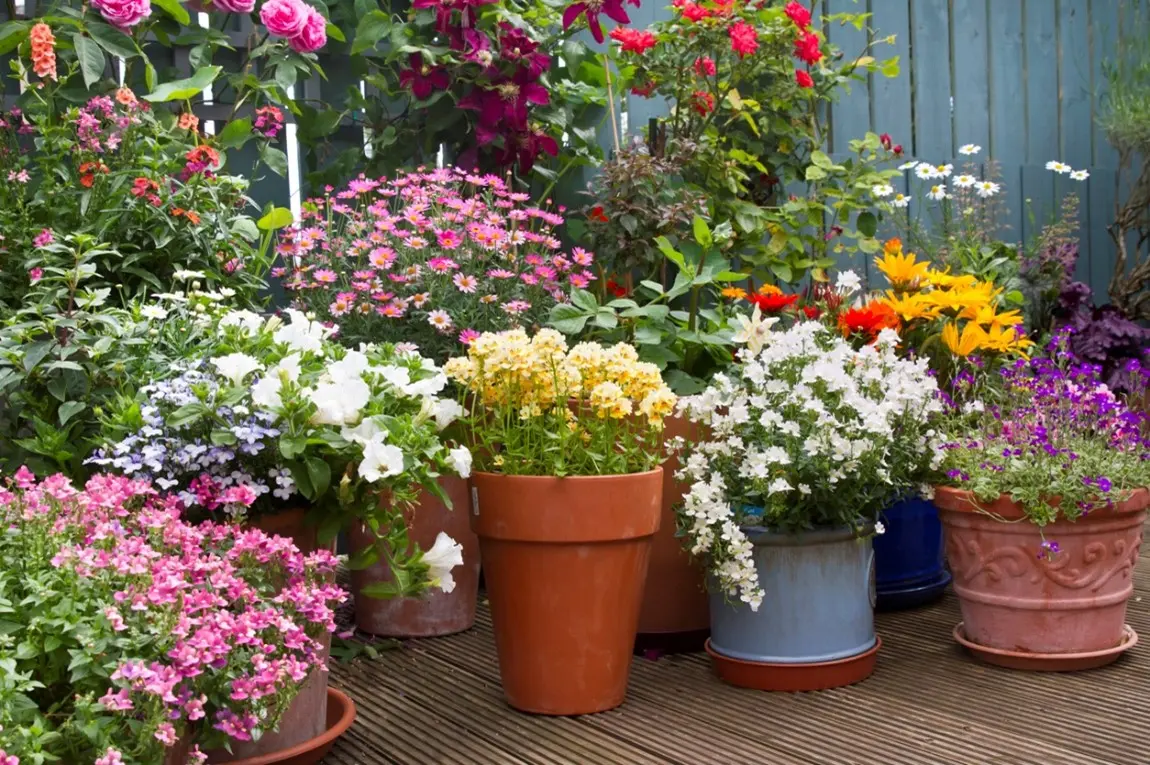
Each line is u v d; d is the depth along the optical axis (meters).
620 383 2.31
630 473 2.29
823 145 4.51
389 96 3.67
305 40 3.22
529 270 3.14
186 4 3.27
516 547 2.25
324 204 3.51
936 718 2.24
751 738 2.16
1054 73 5.36
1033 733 2.14
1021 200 5.27
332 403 2.00
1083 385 2.78
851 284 3.06
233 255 2.92
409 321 2.96
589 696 2.29
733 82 3.86
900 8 4.88
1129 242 5.74
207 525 1.88
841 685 2.45
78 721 1.46
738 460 2.54
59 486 1.74
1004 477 2.48
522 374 2.23
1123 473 2.48
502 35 3.50
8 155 2.77
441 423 2.24
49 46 2.70
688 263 3.19
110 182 2.75
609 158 3.91
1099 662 2.50
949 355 3.12
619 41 3.61
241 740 1.77
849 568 2.46
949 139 5.04
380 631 2.84
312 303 3.00
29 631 1.54
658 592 2.69
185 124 2.94
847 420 2.51
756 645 2.45
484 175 3.66
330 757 2.10
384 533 2.41
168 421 1.99
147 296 2.78
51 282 2.57
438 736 2.19
